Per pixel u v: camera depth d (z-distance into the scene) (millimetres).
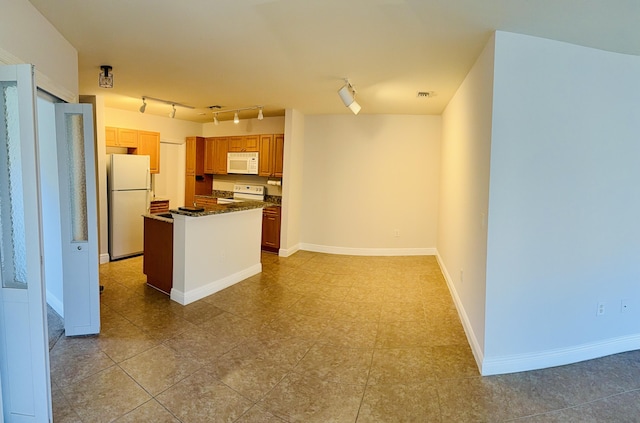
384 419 1968
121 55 3102
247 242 4555
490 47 2451
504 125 2375
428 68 3199
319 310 3547
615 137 2551
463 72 3273
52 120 2828
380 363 2564
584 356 2641
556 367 2549
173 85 4109
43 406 1800
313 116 5914
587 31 2252
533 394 2219
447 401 2137
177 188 7145
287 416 1976
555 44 2406
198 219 3707
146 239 4152
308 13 2230
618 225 2607
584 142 2492
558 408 2086
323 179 5957
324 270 4969
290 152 5543
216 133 7180
